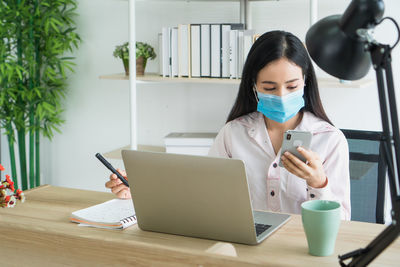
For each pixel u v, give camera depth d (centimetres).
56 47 329
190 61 286
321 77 288
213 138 297
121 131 349
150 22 327
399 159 84
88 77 351
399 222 84
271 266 94
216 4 311
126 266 109
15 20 327
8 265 126
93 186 365
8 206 149
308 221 113
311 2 261
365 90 285
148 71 330
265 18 301
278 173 174
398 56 274
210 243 125
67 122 362
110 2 337
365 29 95
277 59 161
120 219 139
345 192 169
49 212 151
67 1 333
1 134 385
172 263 103
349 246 121
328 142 172
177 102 330
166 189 126
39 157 364
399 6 271
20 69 329
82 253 114
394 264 109
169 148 299
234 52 276
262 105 168
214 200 121
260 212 150
